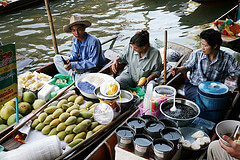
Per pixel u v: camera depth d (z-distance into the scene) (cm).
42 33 764
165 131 242
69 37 738
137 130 250
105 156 269
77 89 371
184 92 358
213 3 938
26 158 241
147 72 373
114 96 308
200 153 251
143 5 996
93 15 903
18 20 869
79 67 419
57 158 251
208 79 345
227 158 223
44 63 596
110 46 672
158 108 291
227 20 605
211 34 301
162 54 474
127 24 816
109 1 1059
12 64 258
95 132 285
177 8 952
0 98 257
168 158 221
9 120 317
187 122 267
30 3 987
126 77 384
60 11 951
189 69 351
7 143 285
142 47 335
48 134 295
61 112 309
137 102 339
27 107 340
